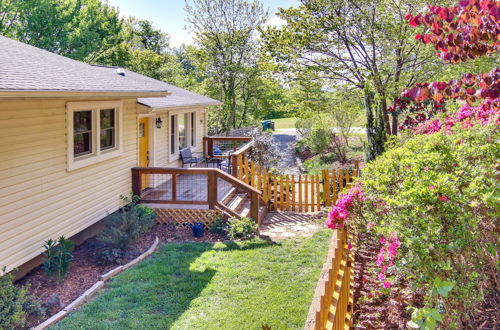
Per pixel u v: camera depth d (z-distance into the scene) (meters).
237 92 29.02
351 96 14.52
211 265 7.50
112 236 7.91
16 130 6.27
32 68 6.78
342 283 4.07
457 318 3.18
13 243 6.24
